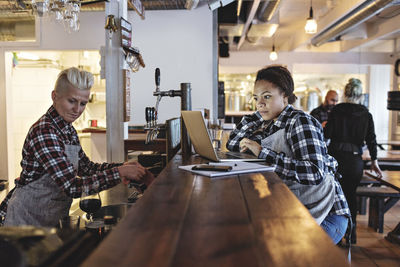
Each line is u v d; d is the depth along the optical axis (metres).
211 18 5.60
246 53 10.18
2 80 5.72
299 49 11.29
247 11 6.36
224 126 5.55
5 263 0.69
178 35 5.63
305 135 1.80
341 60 10.01
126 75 3.31
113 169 1.75
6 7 4.94
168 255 0.73
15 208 1.83
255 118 2.33
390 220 4.72
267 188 1.32
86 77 1.76
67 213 1.96
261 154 1.84
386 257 3.55
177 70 5.65
